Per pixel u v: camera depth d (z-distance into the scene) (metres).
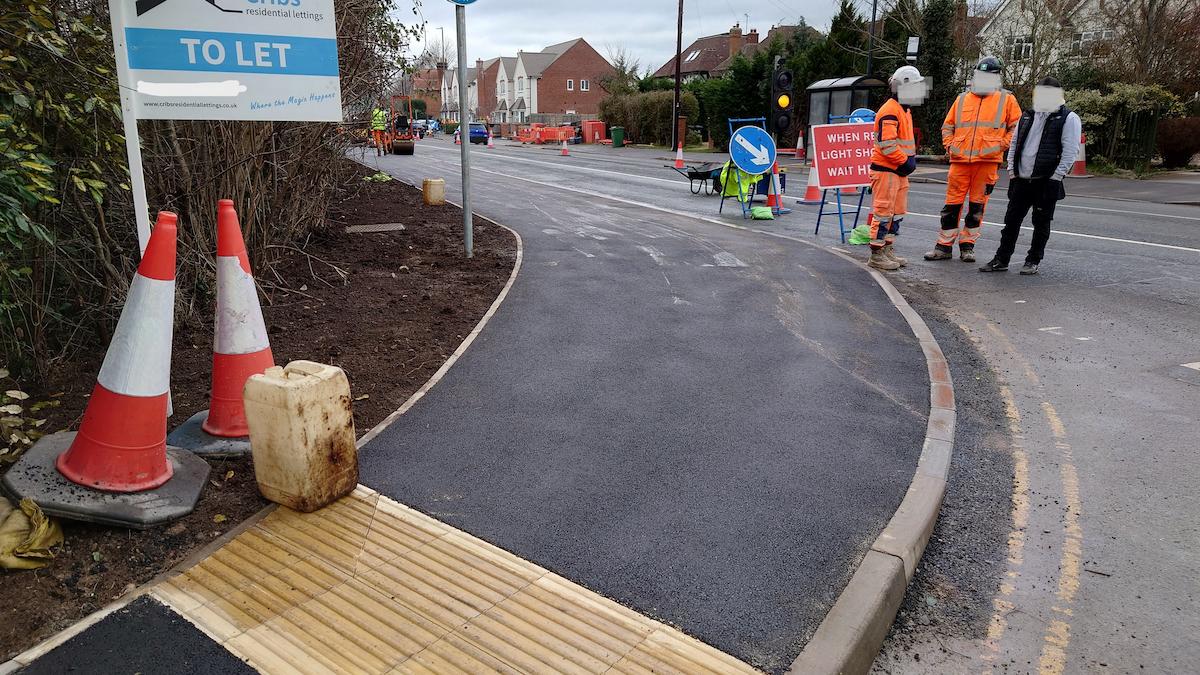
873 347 5.80
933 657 2.76
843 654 2.55
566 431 4.32
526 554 3.12
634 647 2.58
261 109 4.26
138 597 2.79
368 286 7.41
